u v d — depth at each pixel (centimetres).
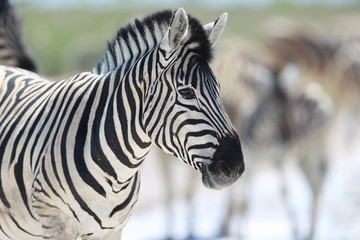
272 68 2459
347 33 4153
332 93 3884
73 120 1037
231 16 6625
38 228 1076
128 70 1020
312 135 2250
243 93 2316
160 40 1020
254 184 2825
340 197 2583
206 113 948
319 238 2145
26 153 1056
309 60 3947
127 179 1037
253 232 2198
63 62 4238
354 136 3850
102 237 1067
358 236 2150
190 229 2169
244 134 2238
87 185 1022
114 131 1015
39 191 1032
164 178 2258
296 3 7500
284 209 2484
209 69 973
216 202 2502
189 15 974
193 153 947
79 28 5006
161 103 968
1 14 1580
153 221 2300
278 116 2231
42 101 1088
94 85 1048
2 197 1081
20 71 1214
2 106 1126
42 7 5225
